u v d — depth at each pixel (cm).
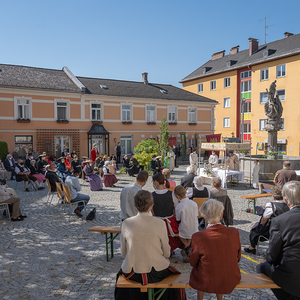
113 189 1384
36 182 1345
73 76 2744
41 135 2397
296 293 284
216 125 4266
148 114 3002
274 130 1659
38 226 765
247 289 436
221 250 296
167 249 322
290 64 3212
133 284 313
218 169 1427
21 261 537
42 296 413
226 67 4044
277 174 845
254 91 3644
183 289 352
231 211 684
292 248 285
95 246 617
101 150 2767
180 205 516
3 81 2252
